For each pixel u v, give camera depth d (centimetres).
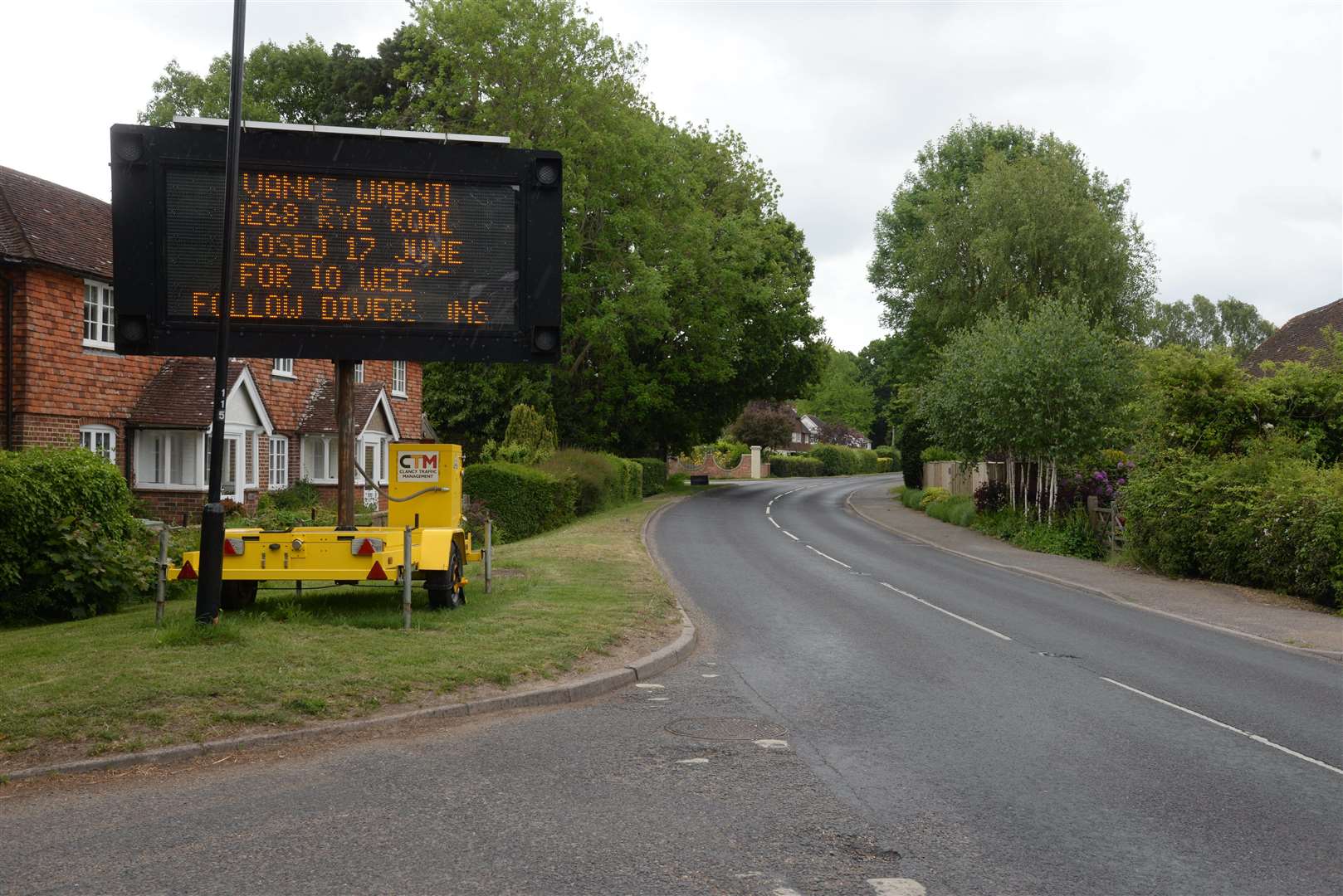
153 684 793
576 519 3541
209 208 1055
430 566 1182
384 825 563
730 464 8838
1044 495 3253
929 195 4812
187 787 634
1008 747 775
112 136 1032
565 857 516
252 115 4294
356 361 1120
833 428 11869
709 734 792
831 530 3325
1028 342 2964
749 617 1468
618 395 4859
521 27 3828
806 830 568
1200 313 9256
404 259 1090
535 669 959
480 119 3809
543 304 1105
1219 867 527
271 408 2992
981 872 511
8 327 2144
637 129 4062
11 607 1234
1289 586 1803
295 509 2700
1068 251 4047
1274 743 811
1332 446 2159
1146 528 2200
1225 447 2198
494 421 5366
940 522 3728
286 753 717
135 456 2484
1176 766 732
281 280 1067
